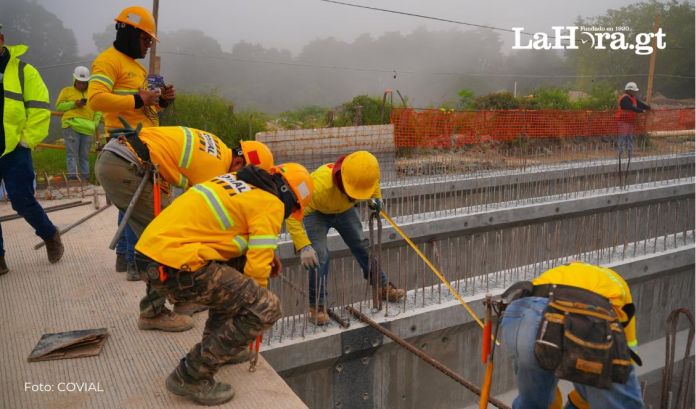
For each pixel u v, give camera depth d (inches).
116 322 155.9
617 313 107.0
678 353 279.1
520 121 448.1
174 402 120.4
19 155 177.6
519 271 248.7
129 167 139.6
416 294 216.1
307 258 158.9
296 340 173.9
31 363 134.0
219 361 114.8
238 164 145.8
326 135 332.8
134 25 162.7
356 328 184.2
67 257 206.2
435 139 416.2
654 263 265.3
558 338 100.7
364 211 319.6
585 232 300.8
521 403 117.2
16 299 169.5
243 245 115.0
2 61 170.9
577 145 499.5
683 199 418.0
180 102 468.8
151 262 108.9
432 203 350.3
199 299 111.0
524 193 393.1
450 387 215.2
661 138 551.2
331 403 187.3
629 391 103.5
